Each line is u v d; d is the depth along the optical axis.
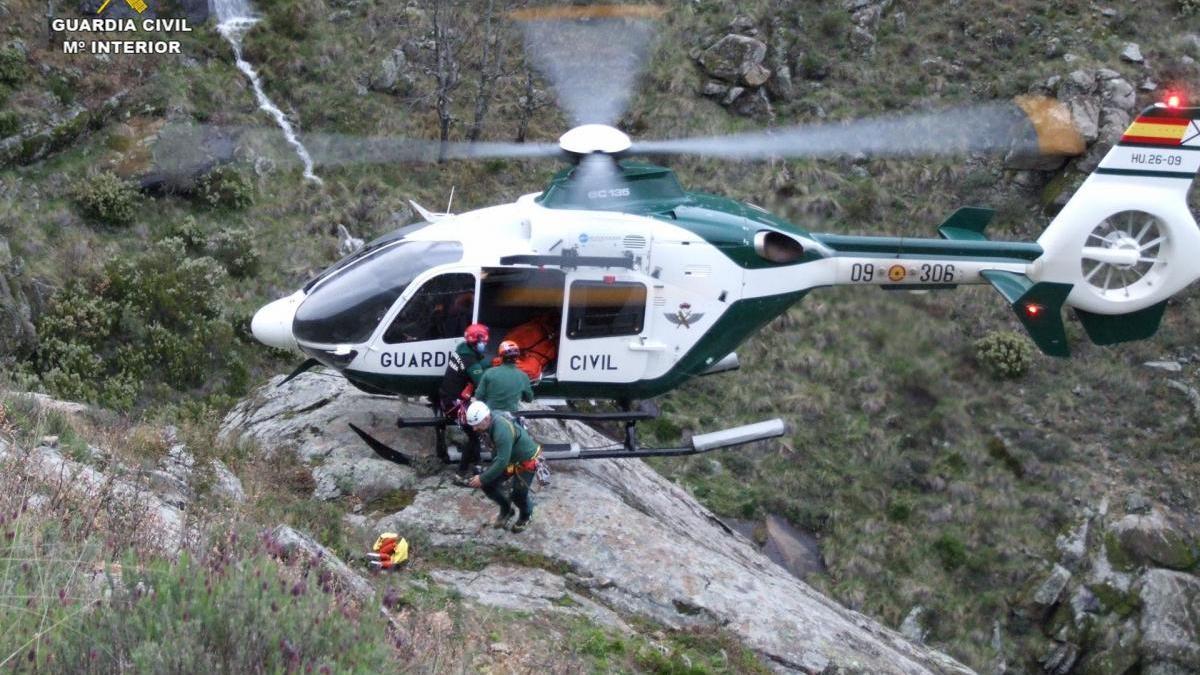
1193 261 12.16
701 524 14.04
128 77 25.23
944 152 27.33
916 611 19.91
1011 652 19.59
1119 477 22.20
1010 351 23.86
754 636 10.13
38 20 25.22
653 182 11.60
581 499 11.56
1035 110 27.34
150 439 11.02
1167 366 24.27
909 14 30.42
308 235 24.00
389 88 27.36
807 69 28.86
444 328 11.27
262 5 28.36
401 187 25.41
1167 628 19.62
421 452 12.23
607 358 11.38
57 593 6.25
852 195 26.42
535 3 29.00
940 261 11.98
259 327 11.59
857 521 21.19
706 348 11.62
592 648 9.22
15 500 7.54
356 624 6.71
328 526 10.16
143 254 21.89
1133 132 12.04
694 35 29.22
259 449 12.02
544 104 27.14
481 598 9.67
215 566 6.88
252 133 25.25
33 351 19.47
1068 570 20.53
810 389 23.25
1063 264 12.11
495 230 11.33
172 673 5.51
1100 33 29.47
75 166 23.36
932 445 22.67
